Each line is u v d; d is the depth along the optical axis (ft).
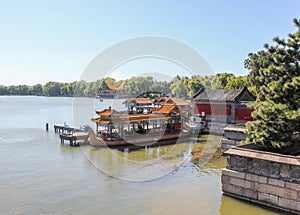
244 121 94.79
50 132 114.52
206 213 34.83
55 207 37.73
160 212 35.53
